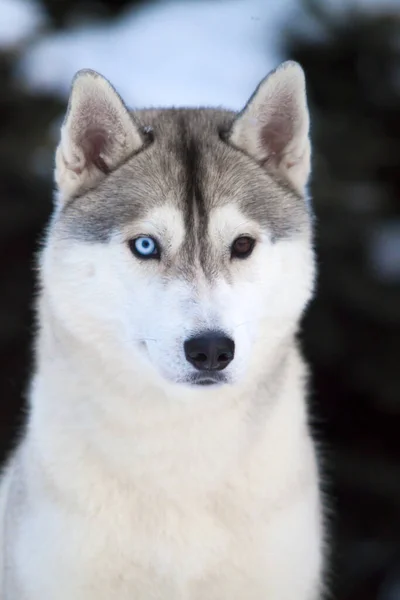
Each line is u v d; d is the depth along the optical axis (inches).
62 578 260.2
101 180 276.8
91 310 263.7
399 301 509.4
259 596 269.7
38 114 562.6
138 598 264.8
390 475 526.3
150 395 260.2
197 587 265.4
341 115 553.0
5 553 280.2
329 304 514.6
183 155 273.3
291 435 274.8
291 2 580.7
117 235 262.2
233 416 263.3
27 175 534.6
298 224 278.7
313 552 276.5
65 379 268.5
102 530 259.3
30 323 540.1
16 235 545.6
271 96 281.6
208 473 262.5
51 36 618.8
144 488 261.6
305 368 299.1
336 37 559.8
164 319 249.8
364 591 538.0
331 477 532.1
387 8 558.3
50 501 262.4
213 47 596.1
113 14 655.8
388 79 560.4
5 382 551.8
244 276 262.2
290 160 288.5
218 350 242.7
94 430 262.7
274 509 267.3
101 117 275.4
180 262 259.1
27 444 279.7
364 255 522.3
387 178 561.9
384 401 525.0
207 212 263.1
